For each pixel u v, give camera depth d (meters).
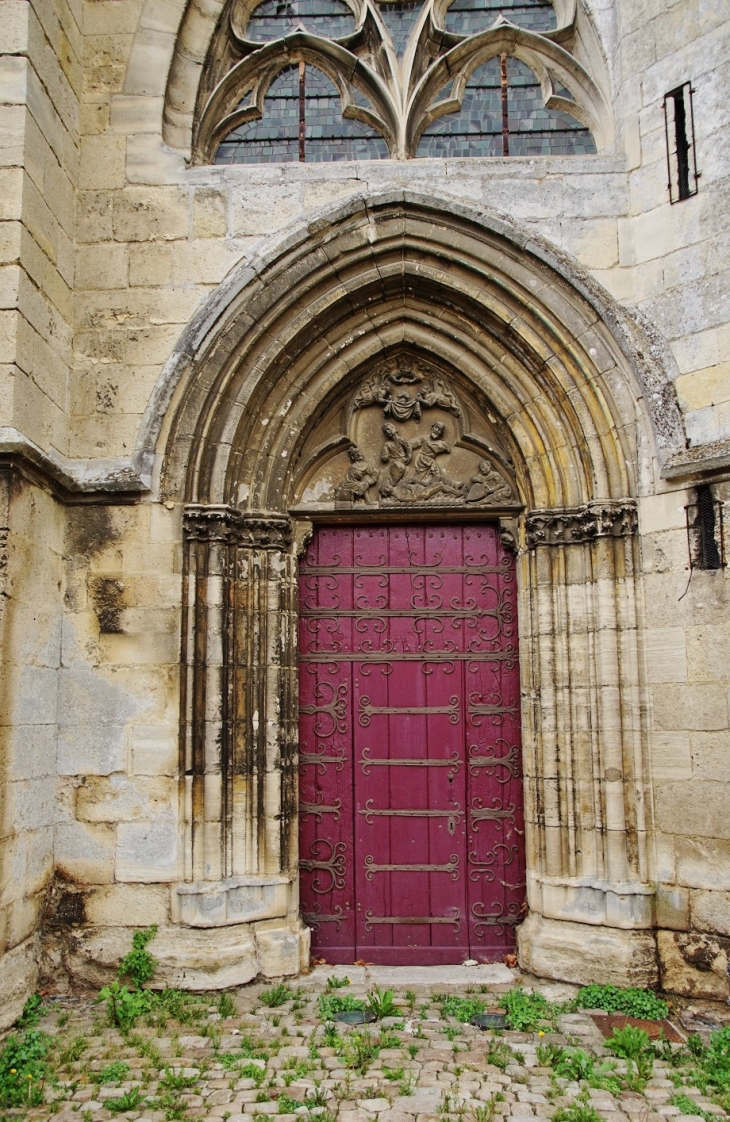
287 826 6.69
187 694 6.45
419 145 7.50
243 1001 6.00
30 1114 4.54
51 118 6.48
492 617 7.25
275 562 6.89
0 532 5.62
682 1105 4.63
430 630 7.25
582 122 7.54
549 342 6.82
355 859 7.02
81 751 6.44
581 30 7.48
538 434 6.95
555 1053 5.16
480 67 7.65
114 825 6.38
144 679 6.49
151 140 7.07
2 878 5.53
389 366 7.34
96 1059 5.15
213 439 6.71
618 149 7.05
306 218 6.87
